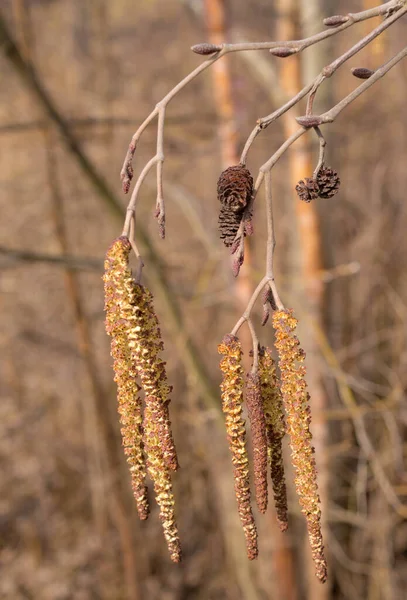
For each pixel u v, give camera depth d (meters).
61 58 6.57
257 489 1.35
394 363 5.25
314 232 4.02
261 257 5.76
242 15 5.53
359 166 5.80
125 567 5.54
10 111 5.85
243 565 5.05
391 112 5.58
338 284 4.86
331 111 1.25
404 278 5.55
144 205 5.88
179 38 7.35
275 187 6.08
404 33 4.88
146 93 6.95
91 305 6.58
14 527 6.24
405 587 5.38
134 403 1.39
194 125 4.72
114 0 7.61
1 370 6.66
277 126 5.12
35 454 6.45
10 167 6.23
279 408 1.41
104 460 5.52
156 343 1.36
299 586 4.86
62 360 6.36
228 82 4.00
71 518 6.34
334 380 4.58
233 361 1.35
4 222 6.34
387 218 5.57
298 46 1.30
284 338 1.33
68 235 6.01
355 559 5.30
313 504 1.37
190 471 5.98
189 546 6.05
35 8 6.48
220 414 4.14
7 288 6.45
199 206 4.30
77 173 5.62
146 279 4.21
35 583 5.87
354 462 5.31
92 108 5.91
